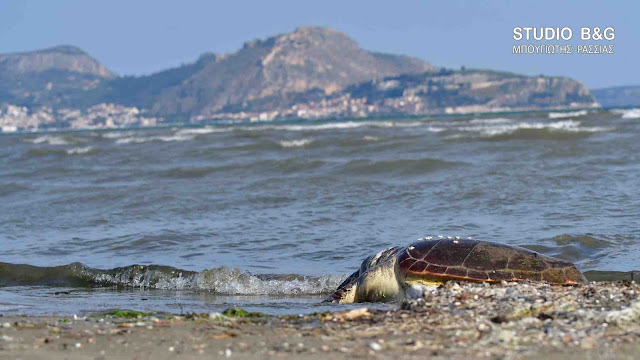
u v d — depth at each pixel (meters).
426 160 23.25
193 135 47.75
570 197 15.95
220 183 21.62
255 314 7.11
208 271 10.59
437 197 16.97
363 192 18.39
